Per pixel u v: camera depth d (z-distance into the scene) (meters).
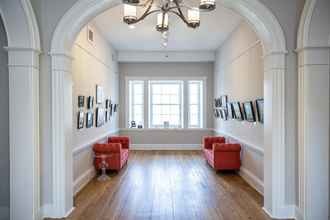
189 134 9.88
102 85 7.10
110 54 8.20
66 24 3.63
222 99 7.97
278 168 3.69
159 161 7.83
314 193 3.43
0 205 3.64
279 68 3.65
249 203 4.38
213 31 6.79
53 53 3.62
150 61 9.55
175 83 9.98
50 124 3.69
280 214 3.70
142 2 4.72
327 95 3.43
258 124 5.00
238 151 6.20
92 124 6.14
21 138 3.43
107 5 3.76
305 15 3.38
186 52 9.43
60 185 3.71
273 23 3.62
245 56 5.73
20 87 3.41
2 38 3.58
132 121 9.89
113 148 6.17
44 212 3.71
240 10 3.83
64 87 3.69
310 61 3.41
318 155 3.43
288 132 3.70
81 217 3.79
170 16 5.66
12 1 3.13
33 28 3.38
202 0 2.85
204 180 5.80
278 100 3.66
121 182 5.63
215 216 3.85
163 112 10.09
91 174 5.94
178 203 4.39
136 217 3.82
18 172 3.44
